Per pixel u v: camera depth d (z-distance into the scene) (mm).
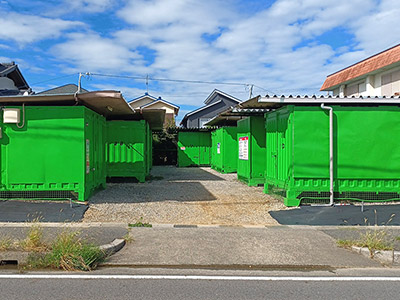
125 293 3969
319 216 7711
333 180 8734
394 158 8836
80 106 8633
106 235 5988
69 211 7770
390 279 4500
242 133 13977
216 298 3863
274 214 8109
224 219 7805
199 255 5266
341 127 8773
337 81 22656
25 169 8523
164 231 6391
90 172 9500
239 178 14680
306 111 8711
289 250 5520
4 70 18062
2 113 8461
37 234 5305
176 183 13758
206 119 35781
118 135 13625
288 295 3967
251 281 4395
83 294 3930
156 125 19391
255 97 8656
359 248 5484
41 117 8562
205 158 24438
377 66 18516
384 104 8867
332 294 4008
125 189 11617
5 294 3912
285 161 9148
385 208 8242
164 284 4258
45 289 4066
